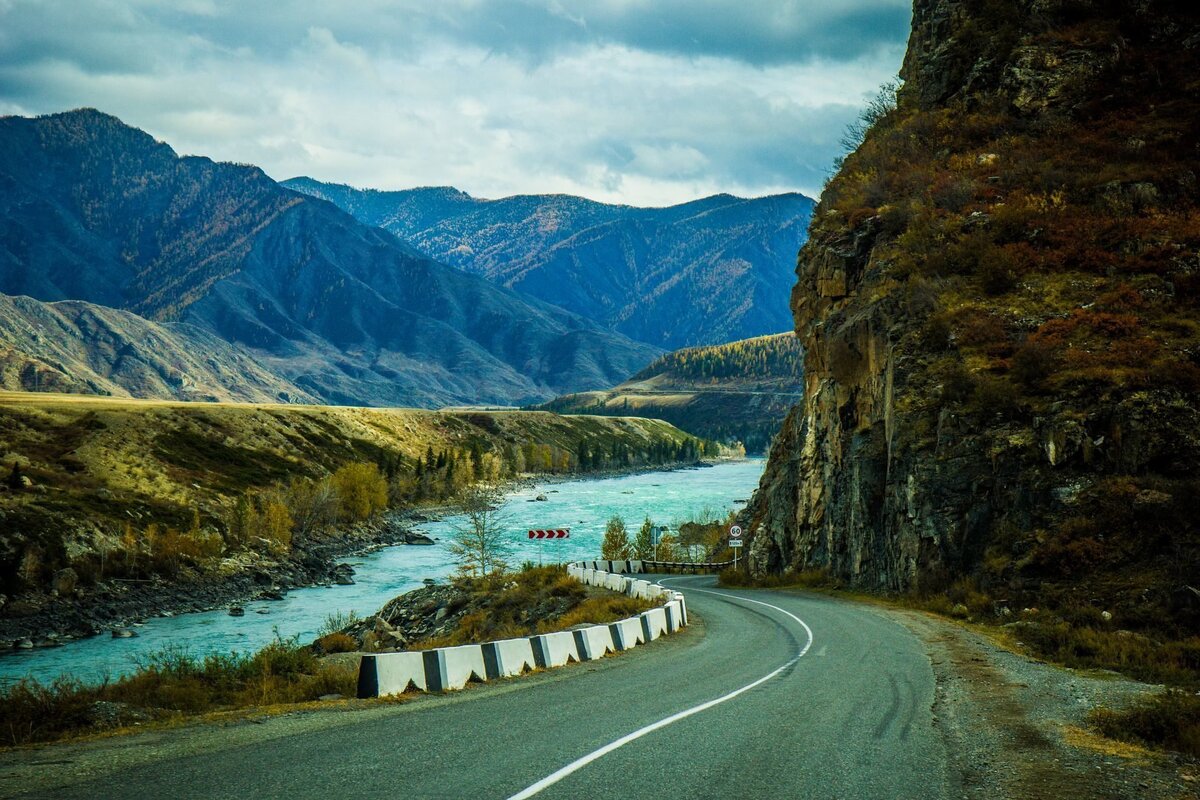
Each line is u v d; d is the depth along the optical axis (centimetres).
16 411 10288
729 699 1173
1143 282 3159
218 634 4834
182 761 769
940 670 1535
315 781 698
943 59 4991
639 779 728
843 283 4212
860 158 4981
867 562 3419
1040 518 2558
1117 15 4766
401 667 1241
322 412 17212
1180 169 3628
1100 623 2027
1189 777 815
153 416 11938
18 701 1064
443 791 673
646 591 3162
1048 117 4394
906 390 3228
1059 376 2816
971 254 3578
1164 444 2453
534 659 1566
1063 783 783
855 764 817
